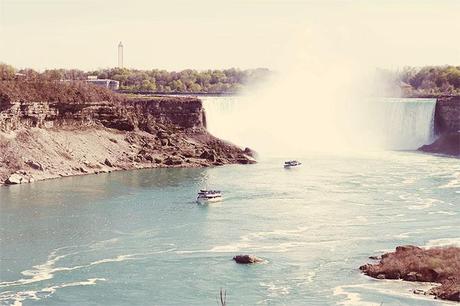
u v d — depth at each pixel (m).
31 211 139.38
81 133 199.50
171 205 146.50
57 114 198.50
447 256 106.38
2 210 140.00
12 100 184.25
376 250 114.69
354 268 106.50
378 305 92.62
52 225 129.50
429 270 101.94
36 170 176.00
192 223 132.00
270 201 150.88
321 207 145.00
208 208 143.88
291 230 127.19
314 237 122.56
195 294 97.31
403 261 105.25
